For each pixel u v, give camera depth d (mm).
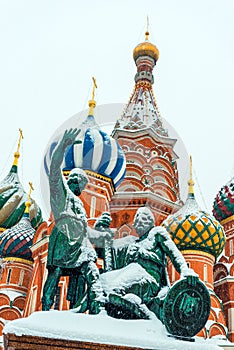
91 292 6832
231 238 30453
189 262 25844
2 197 35188
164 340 6238
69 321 6219
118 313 6848
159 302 6770
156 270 7320
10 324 6000
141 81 37031
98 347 6000
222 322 23969
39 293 23016
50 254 7305
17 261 28906
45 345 5906
